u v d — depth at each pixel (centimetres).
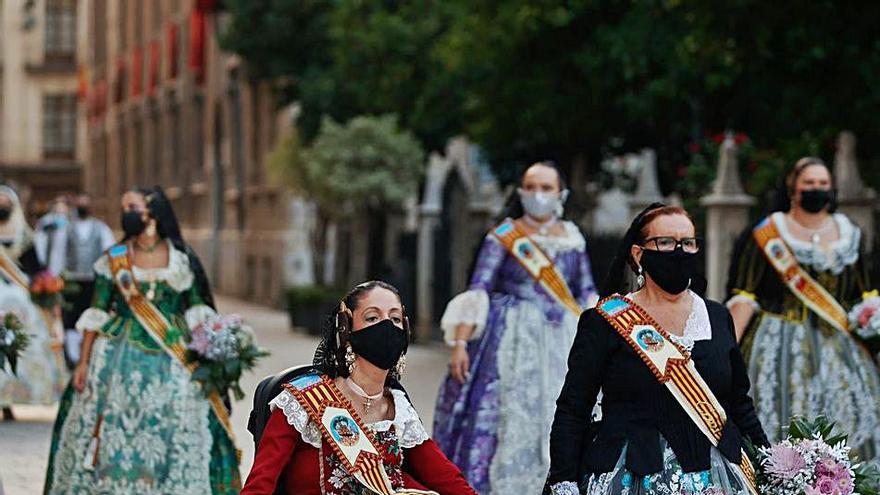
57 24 10425
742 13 2356
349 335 845
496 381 1483
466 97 3434
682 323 973
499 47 2939
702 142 2816
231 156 6334
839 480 945
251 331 1534
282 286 5294
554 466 967
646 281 987
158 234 1542
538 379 1479
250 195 5938
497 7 2878
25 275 2339
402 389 873
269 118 5628
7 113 10338
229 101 6341
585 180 3297
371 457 835
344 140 3872
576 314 1513
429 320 3944
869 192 2189
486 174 4397
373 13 3834
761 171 2453
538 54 2961
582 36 2895
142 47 8338
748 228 1486
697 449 941
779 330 1466
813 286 1454
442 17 3684
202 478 1489
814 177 1445
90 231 2873
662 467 938
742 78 2717
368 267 4269
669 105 2839
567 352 1498
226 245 6425
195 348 1501
